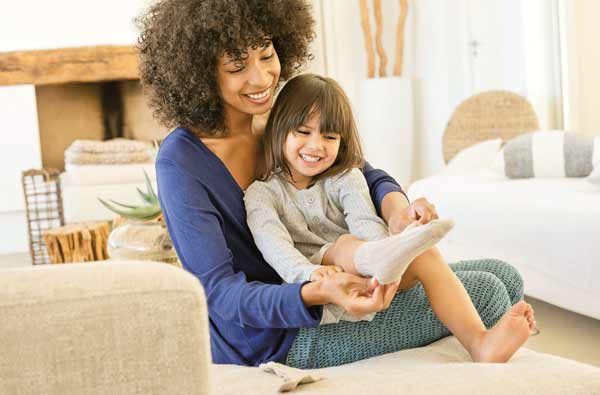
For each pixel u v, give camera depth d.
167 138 1.41
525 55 4.53
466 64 4.70
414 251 1.11
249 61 1.38
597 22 4.49
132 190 4.04
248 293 1.22
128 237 2.07
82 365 0.72
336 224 1.47
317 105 1.42
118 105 4.64
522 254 2.54
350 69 4.79
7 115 4.28
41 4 4.50
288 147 1.43
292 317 1.19
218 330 1.36
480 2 4.64
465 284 1.37
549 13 4.49
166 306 0.73
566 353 2.29
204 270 1.27
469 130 4.12
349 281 1.17
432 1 4.77
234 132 1.46
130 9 4.58
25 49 4.43
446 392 0.98
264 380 1.12
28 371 0.71
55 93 4.59
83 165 4.03
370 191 1.50
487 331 1.24
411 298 1.33
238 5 1.36
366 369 1.18
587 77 4.52
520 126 4.07
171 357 0.74
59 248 2.78
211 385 0.77
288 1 1.48
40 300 0.71
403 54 4.88
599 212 2.29
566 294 2.39
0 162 4.28
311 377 1.09
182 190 1.31
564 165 3.01
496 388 0.98
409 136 4.69
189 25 1.36
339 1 4.72
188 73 1.38
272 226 1.37
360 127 4.73
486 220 2.68
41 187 4.24
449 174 3.38
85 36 4.55
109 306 0.72
